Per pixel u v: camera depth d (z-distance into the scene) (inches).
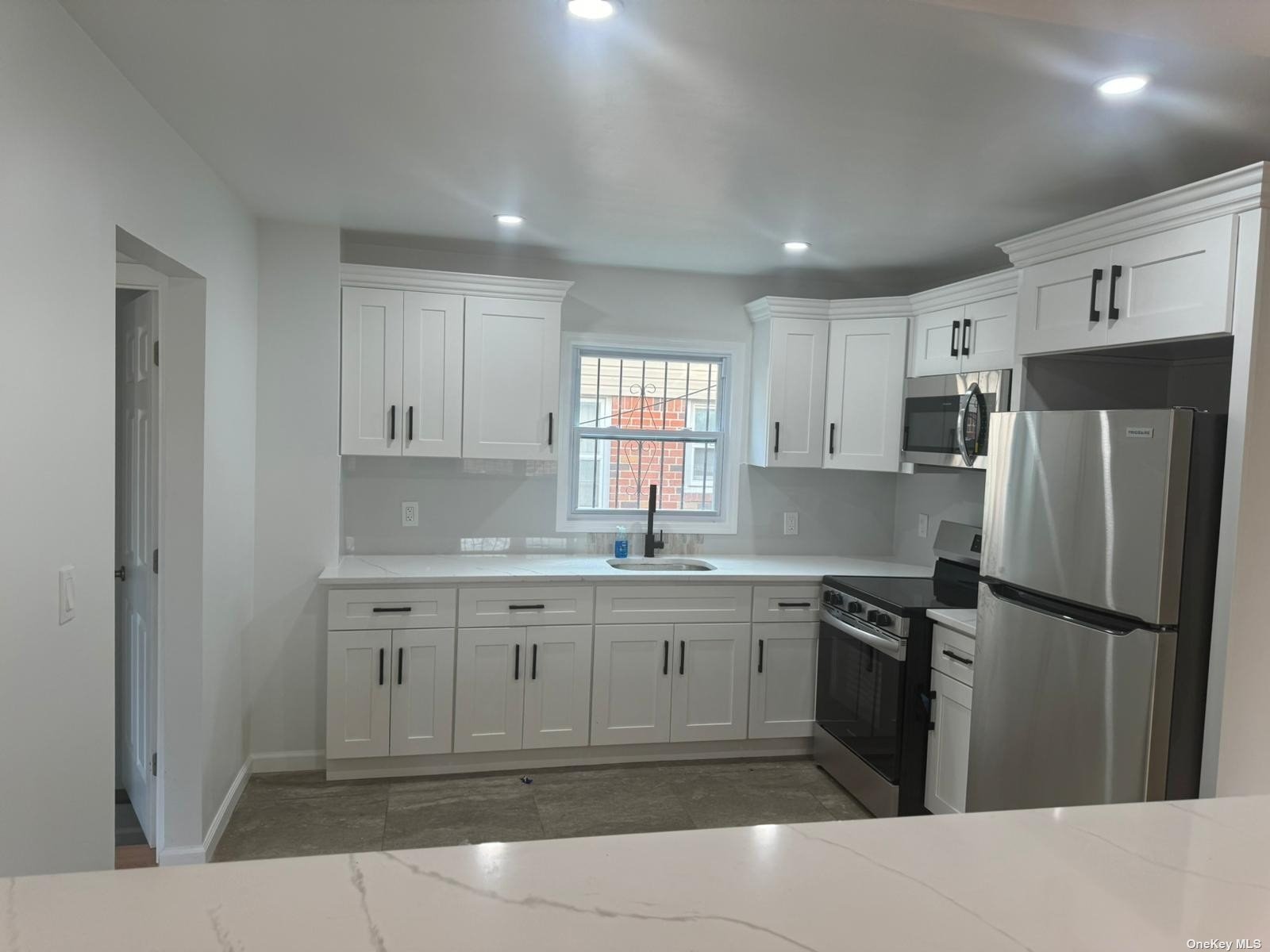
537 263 165.8
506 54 75.6
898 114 86.8
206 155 105.4
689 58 75.5
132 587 127.0
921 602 132.5
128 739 131.8
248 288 134.1
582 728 149.4
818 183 111.6
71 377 69.0
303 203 128.4
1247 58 70.9
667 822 131.3
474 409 152.3
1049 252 110.7
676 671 152.4
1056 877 39.5
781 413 166.6
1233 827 46.1
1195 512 83.6
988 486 107.3
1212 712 84.2
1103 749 89.1
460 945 32.2
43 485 64.0
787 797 142.1
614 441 174.7
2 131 57.3
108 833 77.5
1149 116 85.0
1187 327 89.0
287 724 145.8
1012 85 78.7
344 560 154.3
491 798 137.7
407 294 148.6
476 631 143.7
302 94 85.3
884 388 159.0
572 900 35.9
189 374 110.0
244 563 136.3
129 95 82.0
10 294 58.7
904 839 43.3
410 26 70.5
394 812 131.8
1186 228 89.4
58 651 66.9
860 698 140.4
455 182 116.2
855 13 66.1
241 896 35.3
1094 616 92.0
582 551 171.6
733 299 176.2
